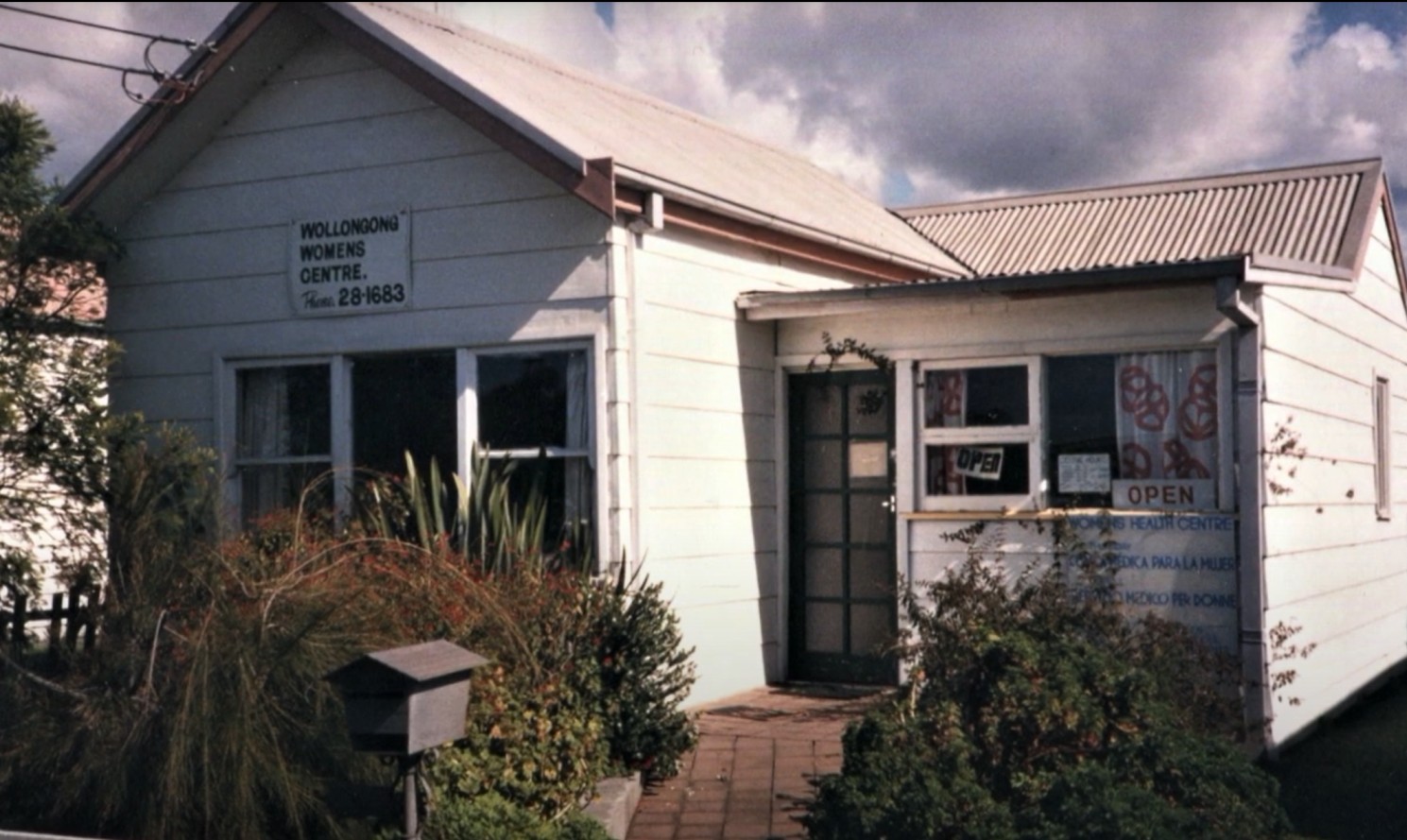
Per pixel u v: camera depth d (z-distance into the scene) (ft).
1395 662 30.04
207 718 20.56
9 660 23.58
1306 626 29.07
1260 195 46.85
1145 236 46.98
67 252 29.91
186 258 36.24
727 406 34.06
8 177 28.50
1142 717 20.49
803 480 35.76
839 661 35.09
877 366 33.42
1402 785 24.84
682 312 32.78
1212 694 24.73
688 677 28.86
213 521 27.71
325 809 21.01
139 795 21.40
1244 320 27.68
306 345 34.68
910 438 32.76
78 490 27.12
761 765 26.96
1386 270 33.06
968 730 20.97
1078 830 17.88
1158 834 17.44
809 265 37.86
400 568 25.13
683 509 32.50
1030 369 31.32
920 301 31.45
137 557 24.32
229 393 35.70
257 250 35.37
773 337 35.73
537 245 31.89
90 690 22.67
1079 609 25.14
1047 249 48.19
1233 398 28.48
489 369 32.83
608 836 21.50
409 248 33.45
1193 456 29.43
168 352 36.42
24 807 22.43
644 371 31.55
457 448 32.83
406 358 33.83
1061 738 20.51
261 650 21.35
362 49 32.32
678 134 40.22
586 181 29.68
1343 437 30.68
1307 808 23.84
